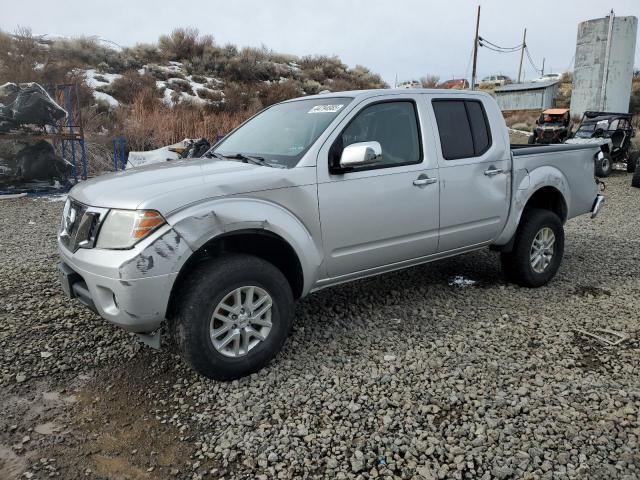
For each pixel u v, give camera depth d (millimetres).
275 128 4203
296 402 3109
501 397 3131
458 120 4516
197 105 19750
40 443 2771
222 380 3320
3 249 6703
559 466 2545
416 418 2943
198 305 3100
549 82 42812
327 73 33406
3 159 11336
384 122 4055
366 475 2508
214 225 3117
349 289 5113
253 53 30469
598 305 4691
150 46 27250
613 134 16031
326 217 3645
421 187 4125
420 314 4469
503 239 4875
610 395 3170
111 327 4172
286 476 2512
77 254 3188
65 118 12734
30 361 3631
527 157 4980
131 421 2979
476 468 2555
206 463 2623
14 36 21266
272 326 3453
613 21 26516
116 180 3453
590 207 5793
